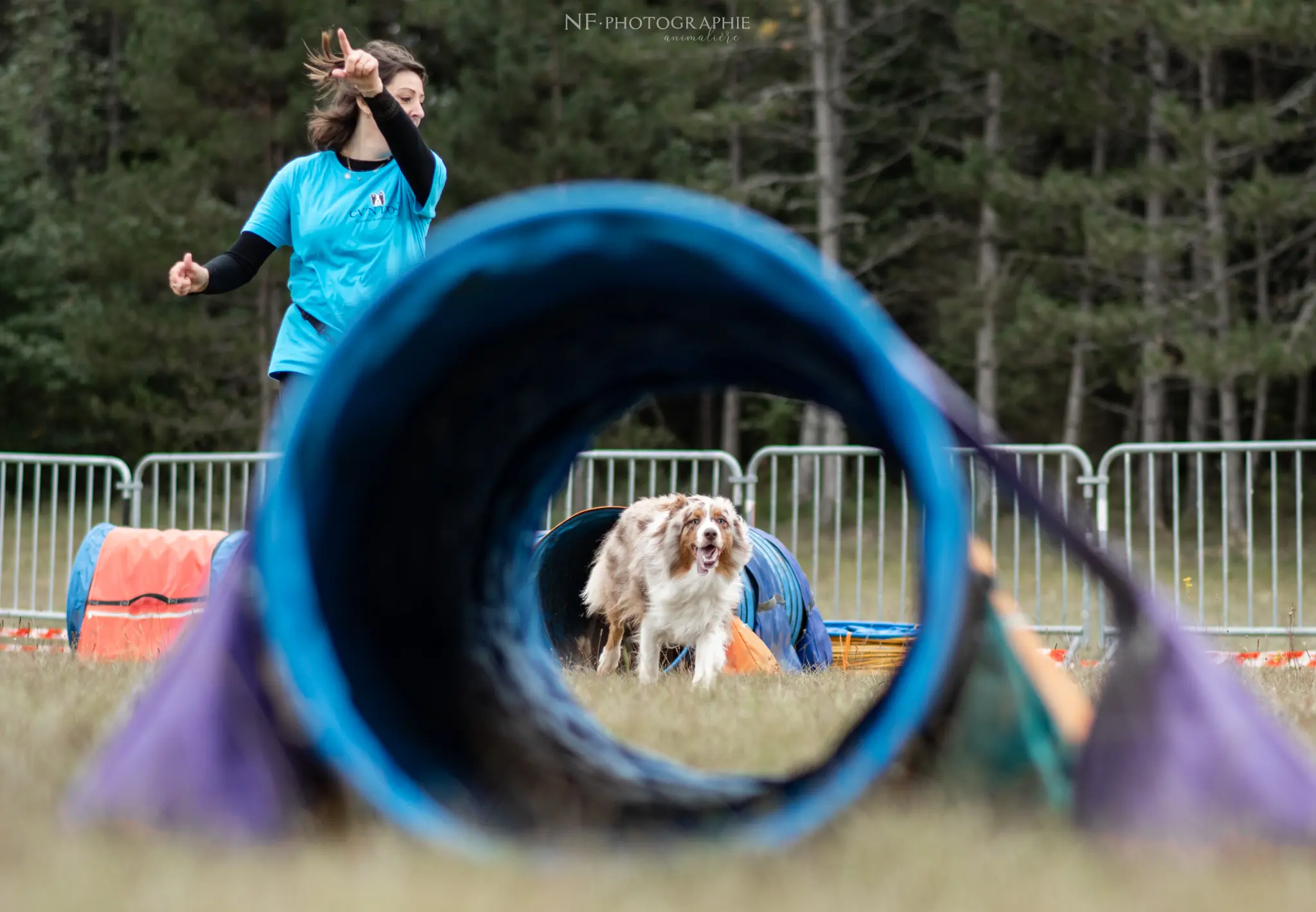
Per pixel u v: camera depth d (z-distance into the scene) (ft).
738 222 13.38
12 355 148.66
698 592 37.32
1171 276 134.51
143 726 14.55
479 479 20.62
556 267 14.49
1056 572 64.13
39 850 12.99
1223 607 47.52
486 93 127.34
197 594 40.22
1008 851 13.39
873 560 78.43
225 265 27.32
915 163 123.75
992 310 126.52
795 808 13.00
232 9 128.88
